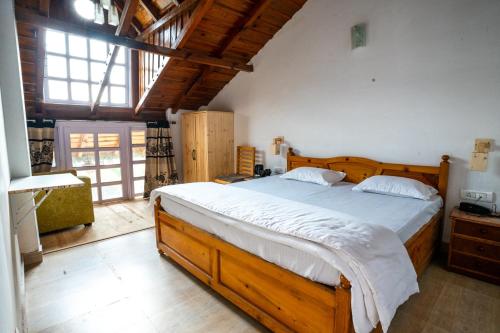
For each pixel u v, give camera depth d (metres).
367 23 3.35
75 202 3.66
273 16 3.97
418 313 2.07
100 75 4.27
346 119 3.67
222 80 5.04
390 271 1.51
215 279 2.22
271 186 3.44
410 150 3.16
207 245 2.27
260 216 1.87
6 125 2.51
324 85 3.85
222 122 5.05
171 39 3.79
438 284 2.44
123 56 4.84
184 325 1.95
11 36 2.45
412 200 2.73
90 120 4.64
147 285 2.43
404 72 3.12
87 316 2.04
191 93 5.03
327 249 1.47
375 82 3.36
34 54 3.45
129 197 5.25
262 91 4.66
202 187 2.85
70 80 4.38
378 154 3.42
